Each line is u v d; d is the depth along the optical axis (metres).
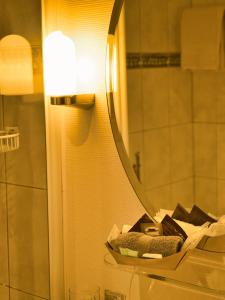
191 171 1.55
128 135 1.69
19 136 1.97
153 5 1.56
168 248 1.49
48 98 1.87
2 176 2.05
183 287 1.52
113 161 1.79
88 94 1.79
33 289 2.05
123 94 1.68
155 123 1.61
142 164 1.67
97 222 1.87
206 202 1.54
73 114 1.87
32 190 1.98
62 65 1.73
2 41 1.94
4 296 2.12
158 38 1.56
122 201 1.79
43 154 1.92
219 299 1.59
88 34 1.78
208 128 1.50
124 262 1.56
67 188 1.93
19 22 1.90
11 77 1.93
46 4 1.84
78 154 1.88
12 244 2.08
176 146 1.58
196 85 1.51
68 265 1.97
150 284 1.75
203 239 1.54
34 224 2.00
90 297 1.83
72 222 1.93
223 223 1.50
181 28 1.51
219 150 1.49
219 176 1.50
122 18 1.65
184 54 1.52
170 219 1.57
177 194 1.60
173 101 1.56
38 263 2.02
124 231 1.67
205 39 1.47
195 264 1.59
